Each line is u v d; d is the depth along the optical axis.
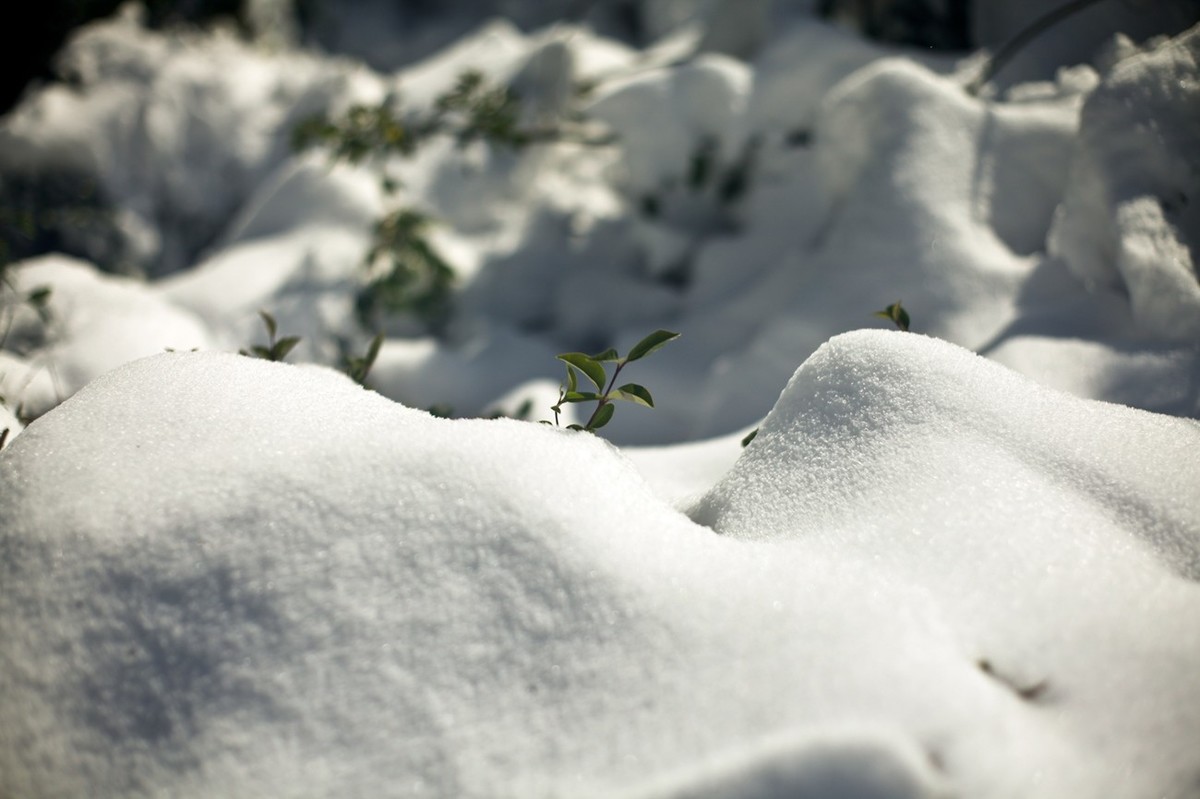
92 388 1.21
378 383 2.06
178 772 1.06
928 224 1.64
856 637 1.07
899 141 1.70
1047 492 1.14
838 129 1.85
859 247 1.67
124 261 2.76
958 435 1.17
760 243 2.09
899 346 1.22
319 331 2.20
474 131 2.29
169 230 2.93
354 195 2.53
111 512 1.12
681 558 1.11
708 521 1.22
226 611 1.10
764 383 1.66
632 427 1.79
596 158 2.56
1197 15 1.67
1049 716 1.07
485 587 1.10
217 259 2.54
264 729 1.07
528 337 2.18
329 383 1.21
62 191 2.75
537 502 1.12
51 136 2.76
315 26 4.57
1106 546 1.12
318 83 3.04
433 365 2.07
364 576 1.10
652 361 1.94
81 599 1.10
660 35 3.49
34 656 1.09
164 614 1.10
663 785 1.04
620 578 1.10
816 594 1.09
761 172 2.12
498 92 2.29
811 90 2.07
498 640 1.09
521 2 4.87
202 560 1.11
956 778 1.04
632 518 1.13
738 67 2.16
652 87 2.21
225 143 3.04
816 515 1.16
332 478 1.13
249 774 1.06
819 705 1.05
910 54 2.05
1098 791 1.05
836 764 1.03
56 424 1.18
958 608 1.09
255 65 3.37
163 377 1.20
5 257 1.85
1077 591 1.10
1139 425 1.19
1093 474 1.16
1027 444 1.17
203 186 3.00
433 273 2.23
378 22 4.97
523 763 1.06
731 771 1.04
